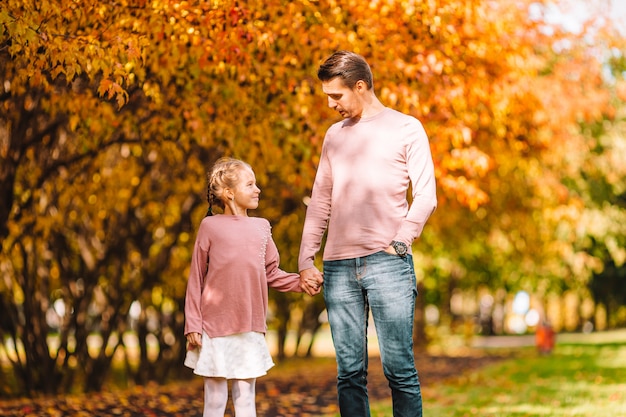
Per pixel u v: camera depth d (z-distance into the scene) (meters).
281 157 10.73
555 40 14.92
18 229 12.05
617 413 9.30
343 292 4.94
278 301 24.42
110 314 15.10
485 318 59.38
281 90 9.45
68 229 14.84
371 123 4.97
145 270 15.47
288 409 11.08
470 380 16.03
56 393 14.48
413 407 4.86
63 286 15.16
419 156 4.86
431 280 31.17
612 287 39.47
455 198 15.49
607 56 17.31
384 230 4.86
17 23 6.49
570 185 22.22
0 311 14.22
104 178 13.51
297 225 17.86
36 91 9.06
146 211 14.58
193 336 5.36
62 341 14.77
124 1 7.77
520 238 22.97
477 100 11.70
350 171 4.95
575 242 26.16
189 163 12.58
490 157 14.62
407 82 9.97
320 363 24.91
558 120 15.12
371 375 17.62
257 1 8.28
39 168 11.84
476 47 10.69
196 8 7.75
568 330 58.94
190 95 9.34
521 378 16.16
